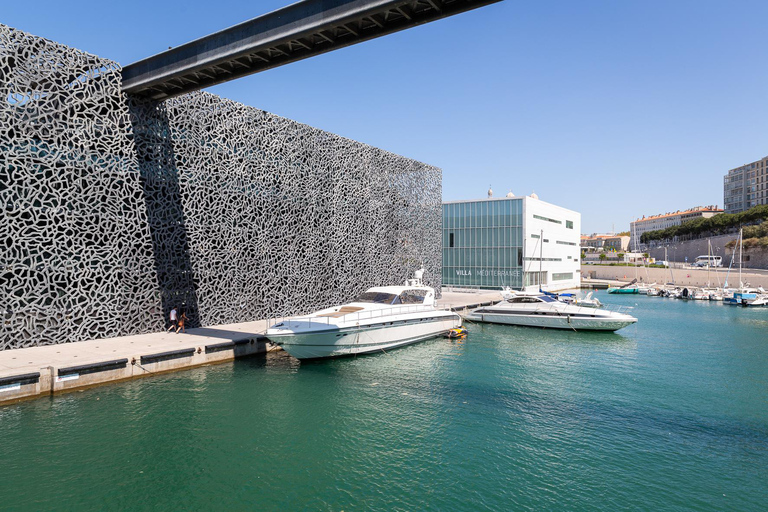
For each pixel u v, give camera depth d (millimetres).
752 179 122188
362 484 8367
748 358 18891
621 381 15180
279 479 8516
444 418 11648
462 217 53156
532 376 15758
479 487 8266
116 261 17547
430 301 22719
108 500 7750
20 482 8250
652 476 8727
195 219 20156
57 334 16031
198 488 8164
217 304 20953
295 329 16438
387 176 32000
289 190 24391
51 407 11766
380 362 17594
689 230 113000
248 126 22438
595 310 25703
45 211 15617
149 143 18625
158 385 13836
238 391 13531
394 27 12906
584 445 10102
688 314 36312
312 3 13336
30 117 15289
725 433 10805
